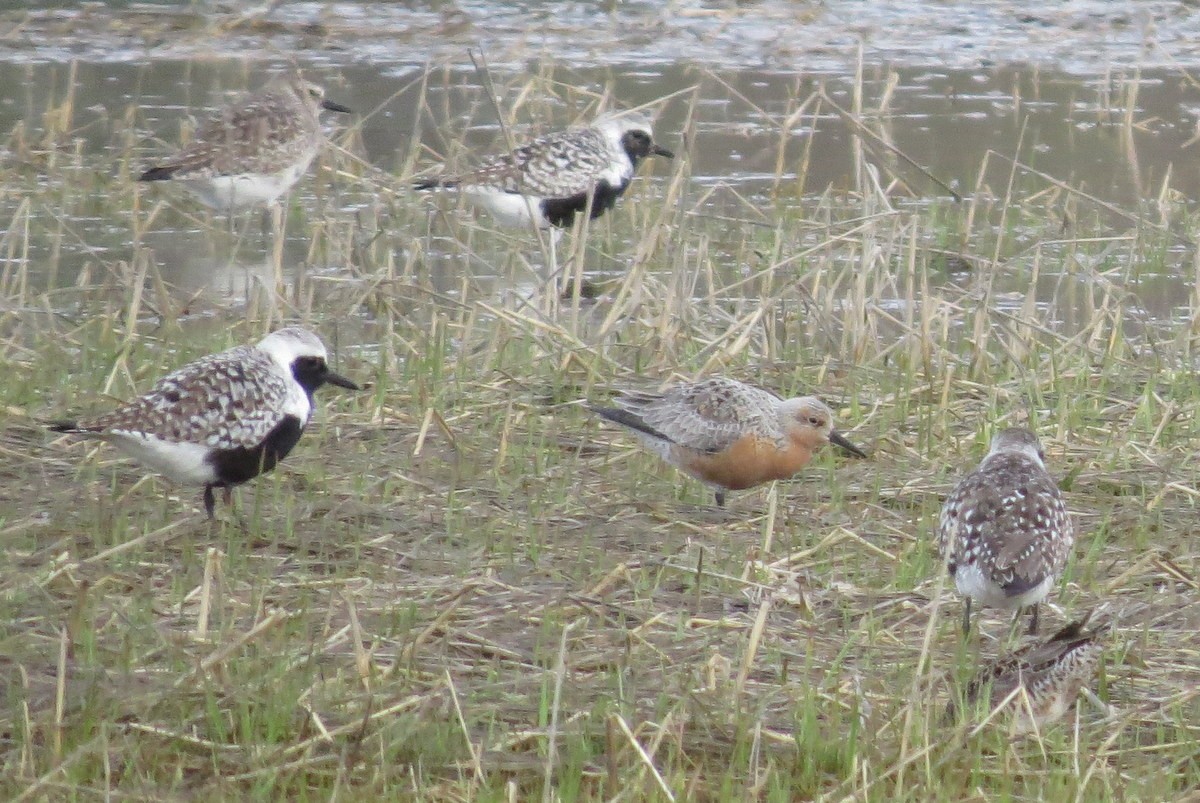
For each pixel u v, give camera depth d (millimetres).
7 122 24828
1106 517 12547
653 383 15375
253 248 20469
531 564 11734
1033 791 9008
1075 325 18062
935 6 33375
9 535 11414
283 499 12656
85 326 16219
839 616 11117
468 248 18703
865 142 24516
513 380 15234
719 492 13234
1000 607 10805
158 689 9391
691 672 9906
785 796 8781
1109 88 27891
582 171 20469
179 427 11570
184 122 24328
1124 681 10234
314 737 9055
